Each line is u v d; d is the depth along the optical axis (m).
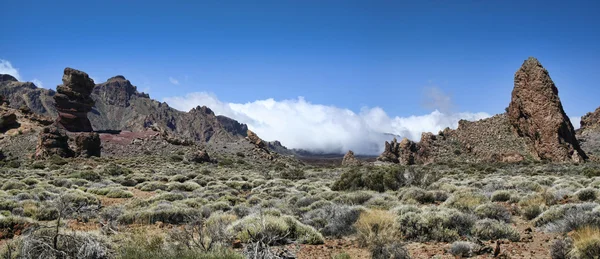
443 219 12.55
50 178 38.12
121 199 24.75
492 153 88.88
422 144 102.12
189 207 17.92
